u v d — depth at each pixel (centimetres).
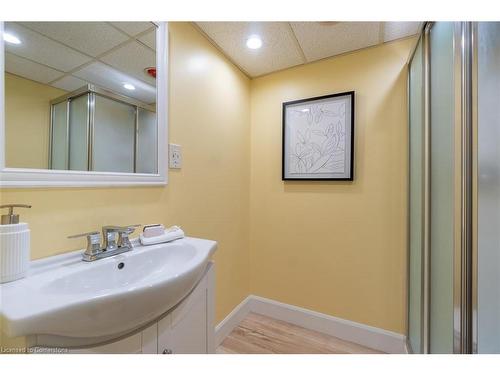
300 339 167
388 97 157
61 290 70
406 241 150
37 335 54
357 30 144
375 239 161
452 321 86
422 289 118
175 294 72
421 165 122
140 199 112
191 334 90
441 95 97
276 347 159
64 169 85
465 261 73
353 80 167
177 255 104
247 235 201
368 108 163
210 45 157
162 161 121
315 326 178
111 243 92
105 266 83
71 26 89
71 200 86
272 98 197
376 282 160
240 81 191
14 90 73
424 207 115
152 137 118
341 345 161
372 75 162
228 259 178
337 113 171
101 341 62
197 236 148
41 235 78
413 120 141
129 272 90
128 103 107
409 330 148
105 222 97
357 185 166
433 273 106
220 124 168
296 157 186
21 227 68
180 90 134
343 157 169
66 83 87
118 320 60
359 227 166
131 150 109
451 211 88
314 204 181
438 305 101
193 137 144
